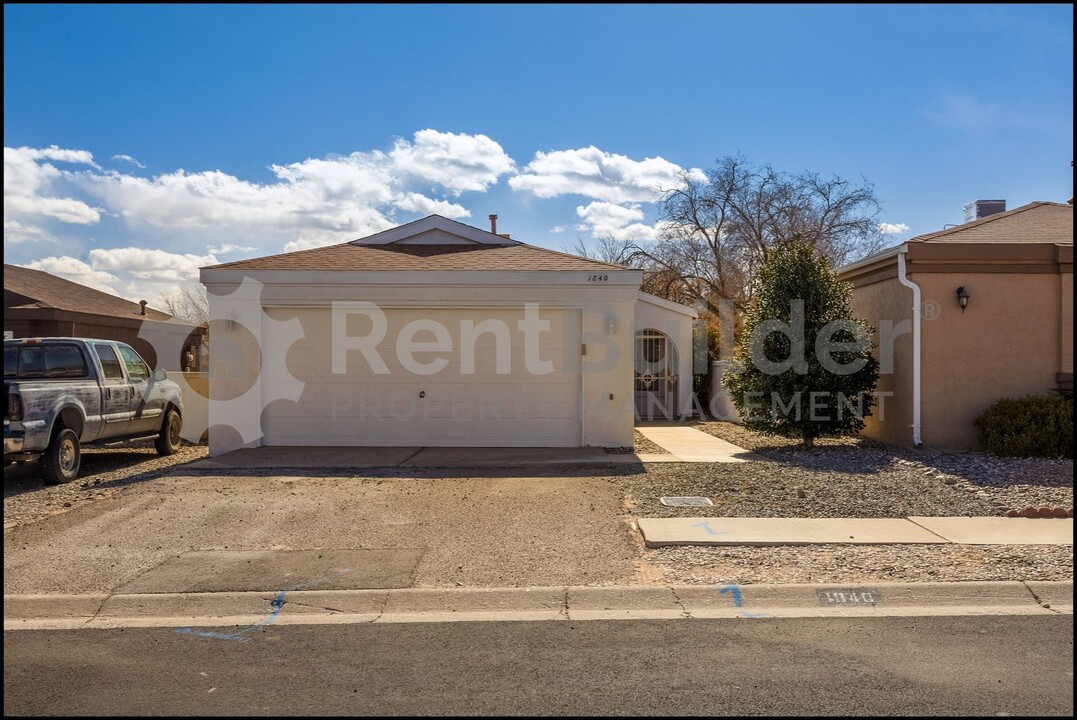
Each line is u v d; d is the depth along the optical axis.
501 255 14.82
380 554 7.48
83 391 11.31
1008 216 15.04
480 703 4.53
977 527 8.27
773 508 9.03
